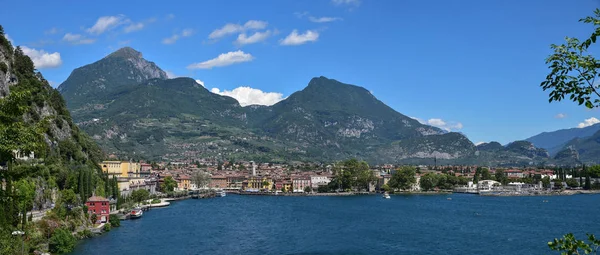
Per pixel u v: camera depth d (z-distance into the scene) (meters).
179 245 156.50
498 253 146.50
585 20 31.47
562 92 32.66
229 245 157.50
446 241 164.75
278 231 186.50
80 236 163.38
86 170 199.50
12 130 43.78
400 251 148.88
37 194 160.75
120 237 169.88
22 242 112.75
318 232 183.62
